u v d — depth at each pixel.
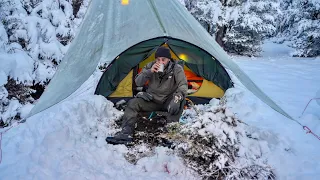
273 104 4.12
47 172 2.39
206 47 4.41
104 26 4.83
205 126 2.52
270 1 14.84
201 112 2.76
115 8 5.07
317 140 3.37
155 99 3.48
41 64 5.99
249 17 14.53
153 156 2.82
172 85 3.47
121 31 4.68
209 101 4.41
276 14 15.40
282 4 21.81
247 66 10.59
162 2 4.93
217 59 4.29
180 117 3.47
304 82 7.64
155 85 3.50
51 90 4.21
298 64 11.48
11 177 2.38
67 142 2.83
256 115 4.14
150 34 4.38
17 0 6.23
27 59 5.45
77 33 5.12
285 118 4.11
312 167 2.71
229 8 14.77
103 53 4.41
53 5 6.81
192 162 2.52
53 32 6.41
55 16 6.70
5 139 3.20
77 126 3.25
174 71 3.41
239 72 4.40
